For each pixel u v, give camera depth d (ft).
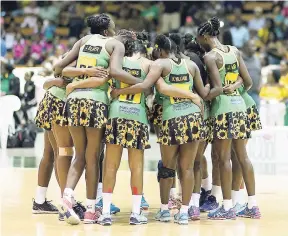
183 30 74.49
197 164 25.94
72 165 24.71
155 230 23.44
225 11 79.77
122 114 24.13
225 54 25.85
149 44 27.58
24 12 83.30
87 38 25.14
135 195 24.71
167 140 24.53
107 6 84.64
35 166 42.47
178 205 28.02
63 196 24.52
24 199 30.14
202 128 24.62
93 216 24.76
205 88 25.26
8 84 54.44
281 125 49.19
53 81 25.64
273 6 83.56
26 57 74.02
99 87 24.31
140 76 24.66
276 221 25.61
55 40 77.46
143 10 83.15
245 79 26.53
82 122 23.89
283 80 55.11
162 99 25.54
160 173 25.29
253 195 26.35
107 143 24.27
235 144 26.18
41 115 25.81
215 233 23.00
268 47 73.41
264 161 46.83
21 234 22.50
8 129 53.72
